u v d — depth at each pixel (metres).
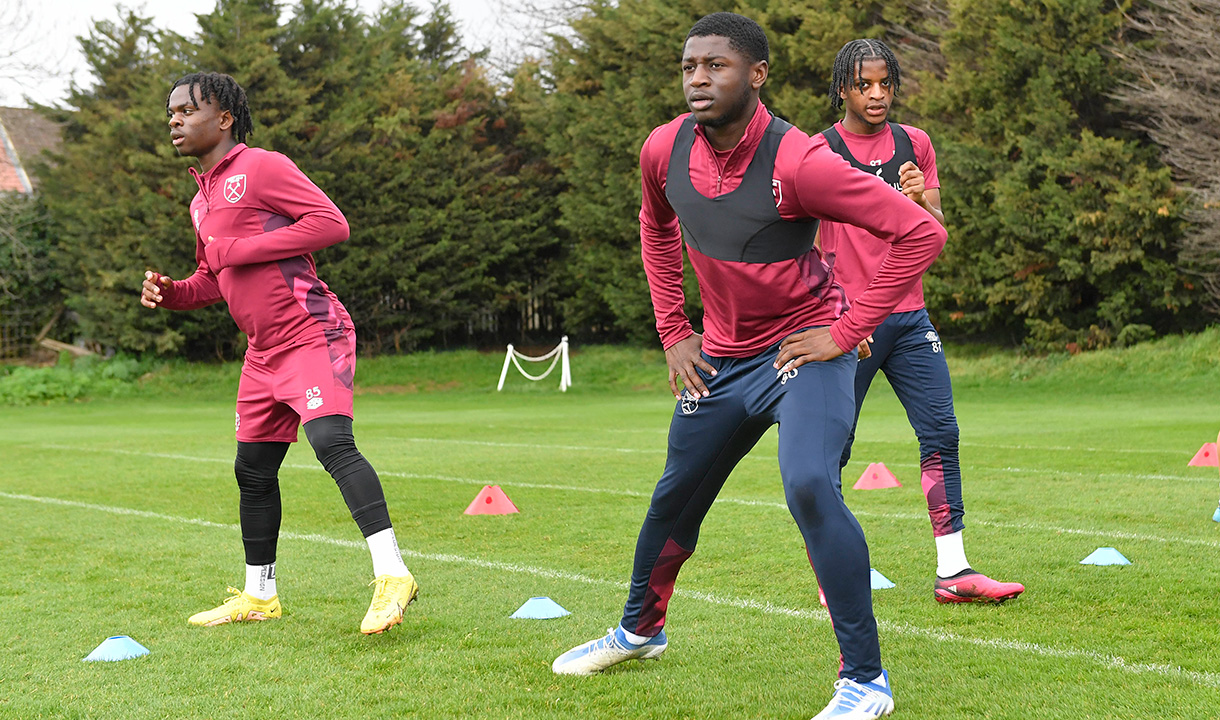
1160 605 3.97
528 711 2.94
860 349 3.27
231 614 4.04
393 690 3.15
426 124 28.89
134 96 25.25
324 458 3.82
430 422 15.01
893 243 2.73
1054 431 11.53
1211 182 19.72
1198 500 6.52
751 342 3.00
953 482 4.25
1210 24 19.97
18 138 31.25
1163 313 21.92
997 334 24.05
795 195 2.77
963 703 2.92
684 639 3.69
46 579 4.86
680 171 2.93
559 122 28.56
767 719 2.86
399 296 28.08
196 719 2.91
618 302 26.50
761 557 5.07
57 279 25.72
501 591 4.50
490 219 28.72
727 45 2.73
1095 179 20.19
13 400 20.88
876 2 24.36
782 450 2.83
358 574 4.90
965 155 21.03
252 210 3.86
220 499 7.49
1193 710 2.80
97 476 8.87
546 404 19.67
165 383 23.44
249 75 24.84
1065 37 20.94
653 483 7.98
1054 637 3.60
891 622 3.88
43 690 3.19
